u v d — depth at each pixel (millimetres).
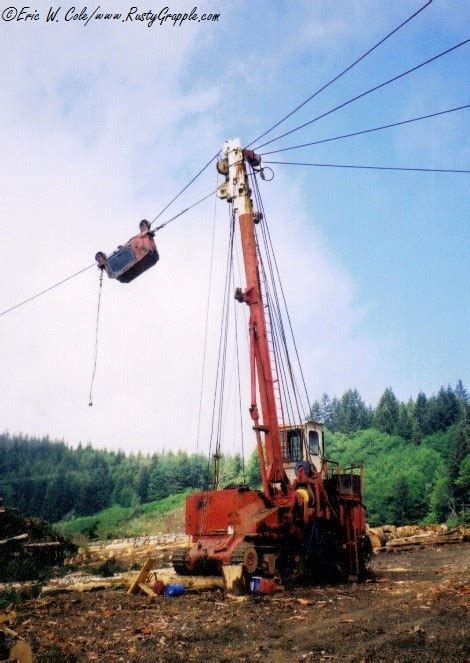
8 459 163500
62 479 141750
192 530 13742
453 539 28703
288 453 15945
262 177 16469
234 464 114562
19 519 21875
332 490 15539
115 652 7102
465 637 7074
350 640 7379
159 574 13789
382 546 27844
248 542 12750
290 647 7152
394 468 121188
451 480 92125
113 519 107438
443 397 146750
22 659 6094
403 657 6352
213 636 7883
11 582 16484
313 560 14391
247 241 15508
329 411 184500
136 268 15547
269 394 14539
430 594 11188
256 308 15070
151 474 135250
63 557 22234
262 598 11156
